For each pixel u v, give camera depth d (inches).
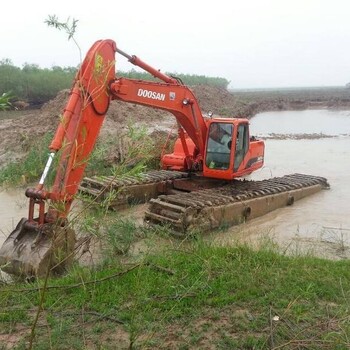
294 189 494.9
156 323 199.2
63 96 915.4
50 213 263.6
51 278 256.5
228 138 441.4
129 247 316.5
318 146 970.1
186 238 319.6
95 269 267.7
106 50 320.2
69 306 215.3
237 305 214.4
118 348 181.8
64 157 252.1
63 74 1790.1
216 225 383.9
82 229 244.7
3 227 397.4
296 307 209.2
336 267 260.7
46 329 196.5
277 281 235.0
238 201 411.8
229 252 273.7
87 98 233.1
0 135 789.9
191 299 217.6
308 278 239.6
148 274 243.3
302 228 400.5
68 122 276.8
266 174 669.3
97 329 194.9
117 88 342.6
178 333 192.4
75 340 187.0
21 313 208.1
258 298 219.8
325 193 536.1
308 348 179.0
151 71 383.6
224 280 238.1
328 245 351.3
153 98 386.9
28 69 1847.9
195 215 368.2
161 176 502.3
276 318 199.6
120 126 793.6
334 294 222.5
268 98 2635.3
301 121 1678.2
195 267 252.2
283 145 993.5
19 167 593.3
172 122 986.7
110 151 572.4
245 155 465.7
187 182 477.7
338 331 190.9
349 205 479.5
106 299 219.0
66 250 264.5
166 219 366.0
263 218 434.3
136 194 466.9
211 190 439.2
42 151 612.4
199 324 199.3
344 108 2287.2
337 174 657.6
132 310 203.8
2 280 258.2
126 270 240.1
